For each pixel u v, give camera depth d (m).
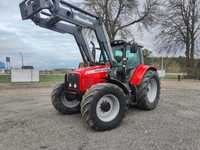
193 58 22.97
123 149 3.21
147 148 3.22
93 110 4.04
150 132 3.94
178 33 23.38
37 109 6.18
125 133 3.92
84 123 4.62
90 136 3.80
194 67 22.23
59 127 4.35
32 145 3.42
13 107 6.54
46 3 4.09
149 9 21.08
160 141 3.49
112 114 4.30
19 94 9.65
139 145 3.34
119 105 4.38
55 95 5.38
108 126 4.14
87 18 4.65
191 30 22.94
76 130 4.14
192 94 9.38
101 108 4.20
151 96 6.01
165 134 3.82
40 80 17.33
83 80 4.57
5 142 3.55
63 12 4.28
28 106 6.68
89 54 5.14
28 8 4.36
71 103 5.58
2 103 7.30
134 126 4.33
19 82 14.83
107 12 19.41
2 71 38.72
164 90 11.24
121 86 4.91
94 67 4.79
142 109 5.83
